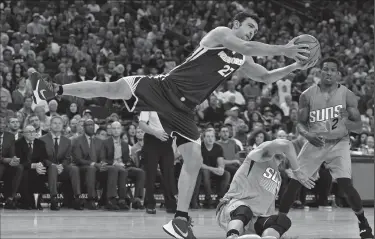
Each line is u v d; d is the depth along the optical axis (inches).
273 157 188.7
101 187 369.4
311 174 217.5
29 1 650.2
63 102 439.8
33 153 336.2
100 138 365.7
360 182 397.4
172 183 314.2
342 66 651.5
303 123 219.3
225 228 188.1
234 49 171.9
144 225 248.5
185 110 179.2
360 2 863.7
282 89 564.7
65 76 482.6
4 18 578.2
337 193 403.2
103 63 551.8
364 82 628.1
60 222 257.6
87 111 394.9
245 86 552.4
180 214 180.5
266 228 179.3
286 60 623.5
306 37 176.7
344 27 780.0
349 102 216.5
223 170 366.6
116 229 229.9
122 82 179.3
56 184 336.5
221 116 466.3
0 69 468.1
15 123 355.6
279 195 378.9
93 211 330.0
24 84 446.6
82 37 586.6
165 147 307.0
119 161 359.3
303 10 837.8
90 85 177.6
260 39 677.9
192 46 633.6
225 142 386.0
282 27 745.6
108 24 624.1
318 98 217.5
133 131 402.0
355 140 450.3
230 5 751.7
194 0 756.0
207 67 178.1
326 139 216.1
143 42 601.3
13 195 332.5
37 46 547.8
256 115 463.5
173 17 703.1
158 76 181.6
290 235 217.3
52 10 617.0
